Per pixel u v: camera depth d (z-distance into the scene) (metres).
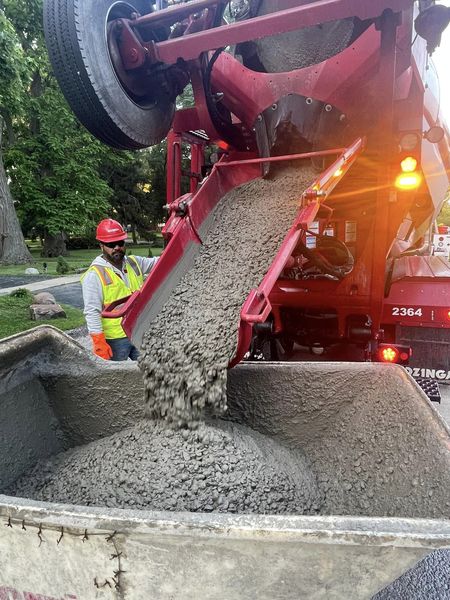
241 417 2.30
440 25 2.56
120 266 3.80
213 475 1.80
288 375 2.22
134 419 2.30
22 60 11.94
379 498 1.76
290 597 1.14
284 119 3.09
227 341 2.11
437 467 1.49
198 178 4.41
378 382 2.00
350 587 1.12
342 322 3.70
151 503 1.70
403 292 3.99
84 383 2.33
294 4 3.20
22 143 20.86
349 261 3.53
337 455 2.04
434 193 3.97
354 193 3.25
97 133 3.26
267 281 2.07
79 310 9.23
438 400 3.43
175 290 2.60
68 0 2.83
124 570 1.16
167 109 3.56
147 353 2.22
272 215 2.92
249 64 3.61
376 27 2.60
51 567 1.23
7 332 7.02
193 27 3.00
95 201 22.64
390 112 2.77
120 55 3.09
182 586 1.15
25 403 2.21
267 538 1.01
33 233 26.75
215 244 2.89
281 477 1.92
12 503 1.16
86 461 2.04
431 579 2.35
